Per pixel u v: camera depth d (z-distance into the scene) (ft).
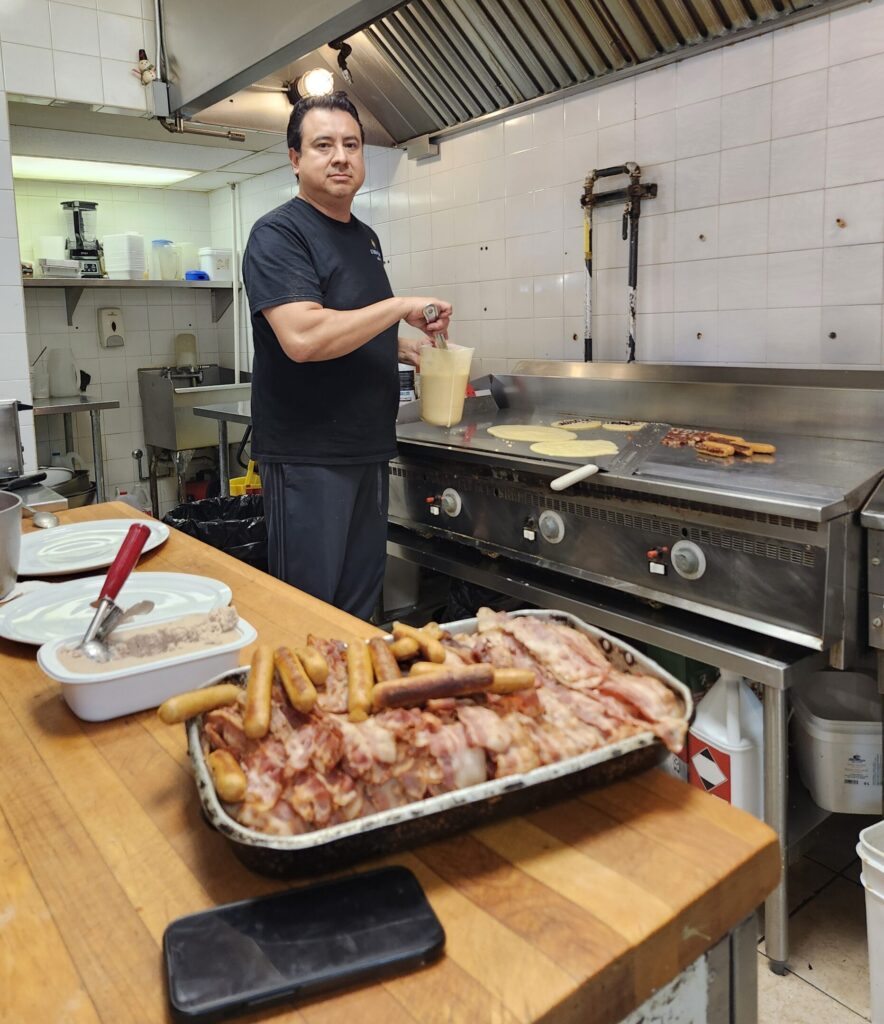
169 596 4.04
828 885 6.17
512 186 10.19
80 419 15.69
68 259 14.56
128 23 11.43
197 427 15.08
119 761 2.75
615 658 2.77
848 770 5.64
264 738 2.23
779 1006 5.12
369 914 1.94
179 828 2.37
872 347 7.20
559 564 6.64
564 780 2.28
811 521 4.62
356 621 3.89
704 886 2.07
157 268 15.94
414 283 12.05
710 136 8.03
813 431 6.98
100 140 12.39
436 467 7.75
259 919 1.93
